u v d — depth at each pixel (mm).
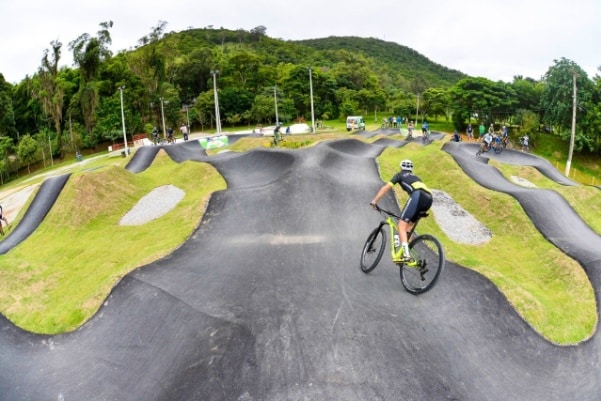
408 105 89750
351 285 8086
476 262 9703
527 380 6438
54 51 71000
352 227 12086
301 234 11562
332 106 94500
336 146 26031
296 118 91688
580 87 56375
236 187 17094
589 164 56344
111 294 8875
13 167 65062
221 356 6188
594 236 14867
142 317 7836
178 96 89875
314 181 16016
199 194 18438
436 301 7766
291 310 7195
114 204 18656
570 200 17422
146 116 78875
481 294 8352
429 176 20828
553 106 59125
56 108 70000
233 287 8344
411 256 6910
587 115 55656
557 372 6867
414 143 33875
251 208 13930
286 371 5719
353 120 61000
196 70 95500
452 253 10148
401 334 6539
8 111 76125
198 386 5719
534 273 12906
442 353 6371
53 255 14000
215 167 21844
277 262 9555
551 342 7609
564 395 6352
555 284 12047
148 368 6484
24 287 11367
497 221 16141
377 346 6176
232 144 38344
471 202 17641
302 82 93812
